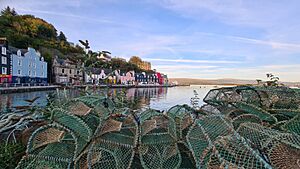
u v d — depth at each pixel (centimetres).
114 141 304
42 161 290
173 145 325
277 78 546
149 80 12319
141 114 387
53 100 539
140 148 314
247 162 200
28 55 5925
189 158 318
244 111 382
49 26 10438
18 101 2753
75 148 290
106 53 613
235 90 446
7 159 361
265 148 225
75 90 569
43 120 482
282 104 393
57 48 8775
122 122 352
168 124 352
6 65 5081
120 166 292
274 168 207
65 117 318
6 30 7894
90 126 320
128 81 9894
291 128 298
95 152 298
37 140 312
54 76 7231
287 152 226
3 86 3944
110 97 555
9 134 465
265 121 352
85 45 586
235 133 229
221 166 212
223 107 415
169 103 2392
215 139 243
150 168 303
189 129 311
